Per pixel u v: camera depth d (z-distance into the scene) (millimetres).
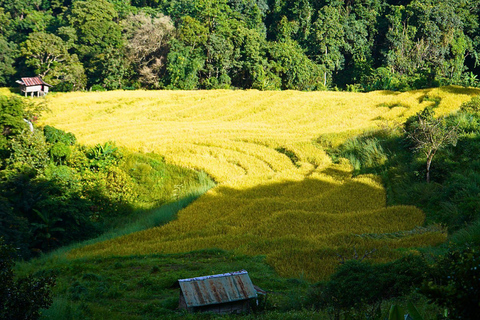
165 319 15594
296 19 121312
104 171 43375
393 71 109062
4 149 41156
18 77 103188
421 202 34344
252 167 44188
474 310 7477
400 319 8102
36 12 128125
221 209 35188
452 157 38094
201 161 45719
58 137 46000
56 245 32531
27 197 33688
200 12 108938
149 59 100938
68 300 17156
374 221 31500
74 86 95188
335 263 23109
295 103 64812
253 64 99875
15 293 10633
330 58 113438
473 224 26250
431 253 21953
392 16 117500
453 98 55469
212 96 72375
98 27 105875
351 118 56281
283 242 27328
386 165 41656
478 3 124062
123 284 20062
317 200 36156
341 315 13320
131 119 62500
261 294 17516
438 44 112312
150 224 34281
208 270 22391
